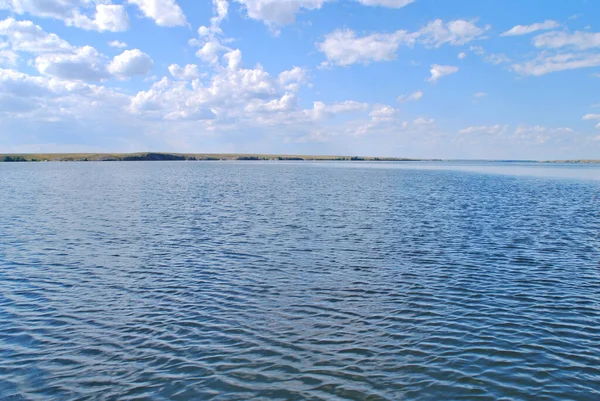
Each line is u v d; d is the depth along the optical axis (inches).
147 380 598.2
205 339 712.4
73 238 1443.2
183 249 1293.1
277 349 680.4
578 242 1393.9
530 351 674.8
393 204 2369.6
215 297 894.4
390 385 586.2
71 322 773.9
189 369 624.4
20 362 642.2
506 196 2886.3
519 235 1502.2
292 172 6530.5
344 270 1082.7
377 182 4276.6
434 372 617.0
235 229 1600.6
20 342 701.3
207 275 1039.6
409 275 1042.7
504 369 624.4
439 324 768.9
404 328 753.6
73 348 682.8
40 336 721.6
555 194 3075.8
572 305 857.5
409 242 1389.0
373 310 829.8
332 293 919.0
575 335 729.6
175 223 1729.8
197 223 1729.8
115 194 2891.2
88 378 602.5
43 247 1311.5
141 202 2436.0
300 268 1099.9
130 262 1150.3
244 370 621.9
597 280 1009.5
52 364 637.3
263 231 1563.7
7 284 968.3
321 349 681.0
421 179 4918.8
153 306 846.5
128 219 1827.0
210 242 1385.3
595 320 789.2
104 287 952.9
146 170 7007.9
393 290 939.3
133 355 662.5
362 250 1283.2
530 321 783.1
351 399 557.0
